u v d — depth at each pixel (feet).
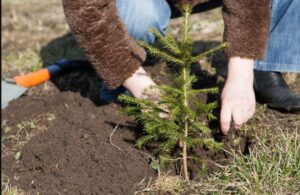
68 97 12.80
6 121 12.60
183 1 10.16
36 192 9.65
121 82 9.50
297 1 10.77
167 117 9.29
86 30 8.98
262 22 8.96
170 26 17.49
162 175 9.55
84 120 11.12
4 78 15.30
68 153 10.21
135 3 10.25
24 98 13.58
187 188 9.19
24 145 11.17
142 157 10.00
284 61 11.09
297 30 10.91
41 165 10.33
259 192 8.69
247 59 9.21
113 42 9.10
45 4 22.54
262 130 10.26
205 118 10.28
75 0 8.82
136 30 10.37
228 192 8.91
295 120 10.63
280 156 9.14
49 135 10.93
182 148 9.73
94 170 9.86
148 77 9.61
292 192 8.77
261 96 11.46
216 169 9.53
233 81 9.22
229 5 8.95
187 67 8.84
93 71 14.75
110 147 10.18
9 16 21.33
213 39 15.81
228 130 9.40
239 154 9.77
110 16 9.02
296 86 12.17
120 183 9.50
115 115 11.20
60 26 19.66
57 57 16.43
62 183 9.74
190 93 8.88
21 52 17.42
